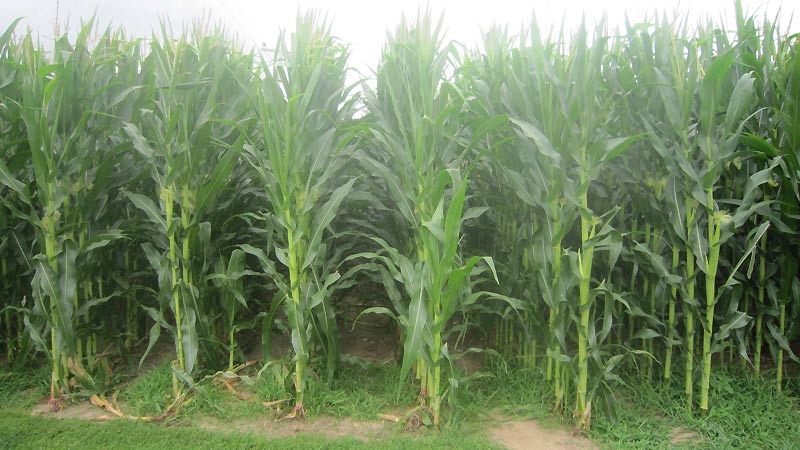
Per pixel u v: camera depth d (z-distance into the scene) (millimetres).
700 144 3064
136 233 3869
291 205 3270
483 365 4152
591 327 3080
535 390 3547
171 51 3453
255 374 3955
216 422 3266
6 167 3295
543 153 2848
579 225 3766
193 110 3506
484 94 3551
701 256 3113
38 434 3018
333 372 3576
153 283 4391
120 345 3934
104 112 3664
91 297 3816
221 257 3797
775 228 3594
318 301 3215
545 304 3617
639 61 3566
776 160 3035
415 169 3168
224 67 3631
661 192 3475
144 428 3115
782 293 3582
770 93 3609
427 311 3041
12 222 3969
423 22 3193
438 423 3145
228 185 4082
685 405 3367
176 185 3443
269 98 3148
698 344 3797
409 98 3135
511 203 3859
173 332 3469
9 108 3637
